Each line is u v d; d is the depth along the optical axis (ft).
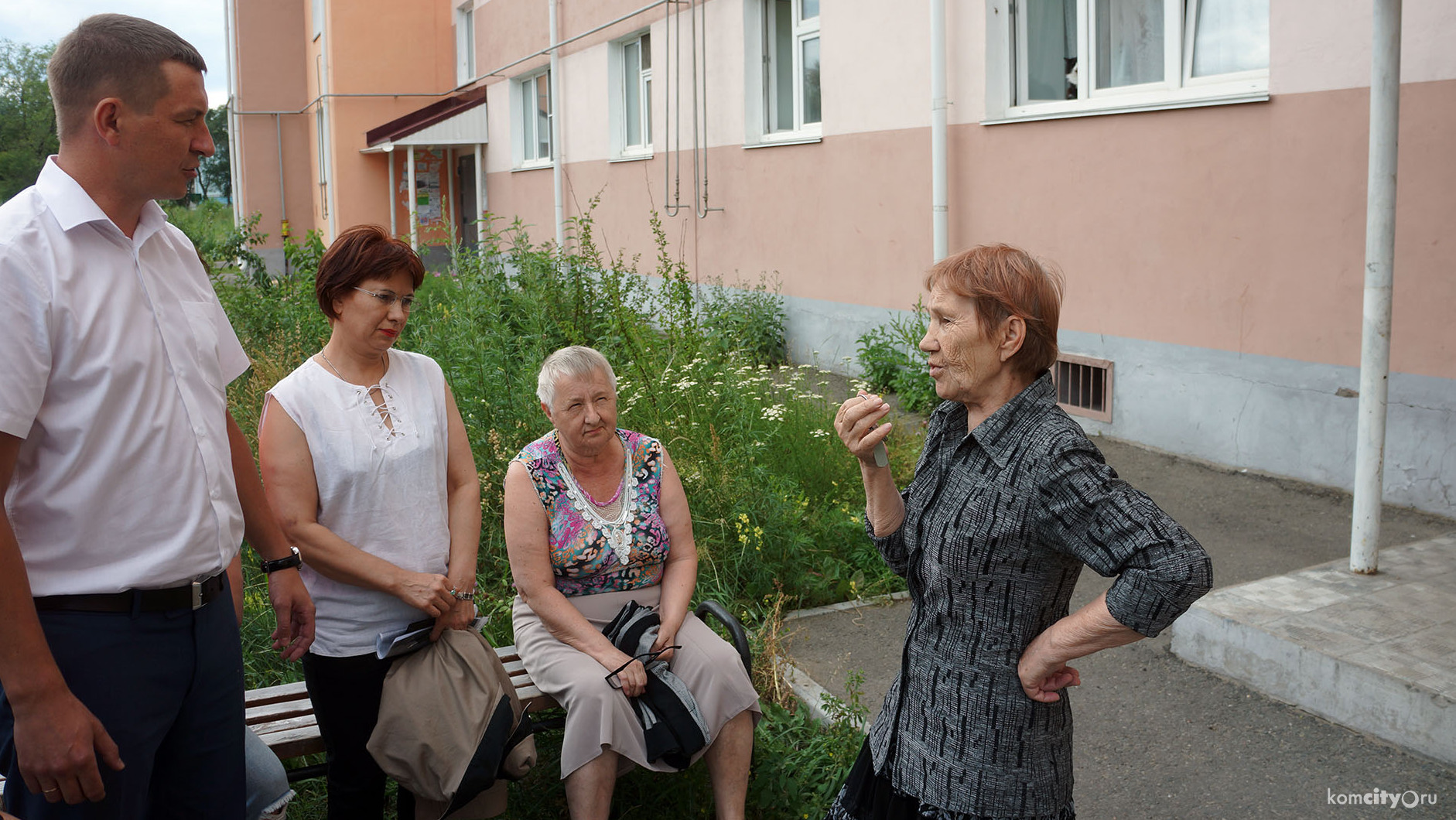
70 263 6.71
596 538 10.37
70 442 6.72
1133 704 12.66
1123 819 10.48
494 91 63.00
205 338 7.63
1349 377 19.33
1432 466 18.22
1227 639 13.10
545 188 57.11
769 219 36.40
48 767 6.35
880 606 15.83
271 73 86.74
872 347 29.50
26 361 6.42
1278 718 12.15
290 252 33.71
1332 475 19.84
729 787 9.78
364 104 70.18
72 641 6.79
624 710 9.53
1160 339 22.81
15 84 139.85
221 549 7.51
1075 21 24.95
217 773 7.71
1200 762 11.35
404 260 9.57
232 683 7.75
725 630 13.66
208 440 7.47
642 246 46.21
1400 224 18.35
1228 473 21.16
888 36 29.63
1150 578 5.97
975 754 6.75
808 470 19.03
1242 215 20.81
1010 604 6.64
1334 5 18.85
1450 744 10.91
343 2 68.85
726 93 38.24
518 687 10.37
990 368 6.75
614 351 24.49
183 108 6.95
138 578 6.96
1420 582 14.29
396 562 9.52
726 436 18.97
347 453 9.32
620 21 45.83
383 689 9.21
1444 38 17.46
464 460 10.52
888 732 7.32
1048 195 25.20
